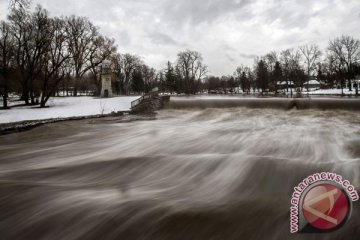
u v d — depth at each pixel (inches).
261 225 207.2
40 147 561.9
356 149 437.4
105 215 225.0
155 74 4052.7
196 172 339.3
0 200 255.8
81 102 1641.2
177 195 265.3
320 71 3430.1
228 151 450.6
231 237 195.5
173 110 1294.3
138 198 256.7
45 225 217.0
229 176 319.0
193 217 219.1
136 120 1025.5
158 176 330.6
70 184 305.1
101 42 2364.7
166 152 457.7
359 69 2593.5
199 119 1020.5
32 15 1489.9
